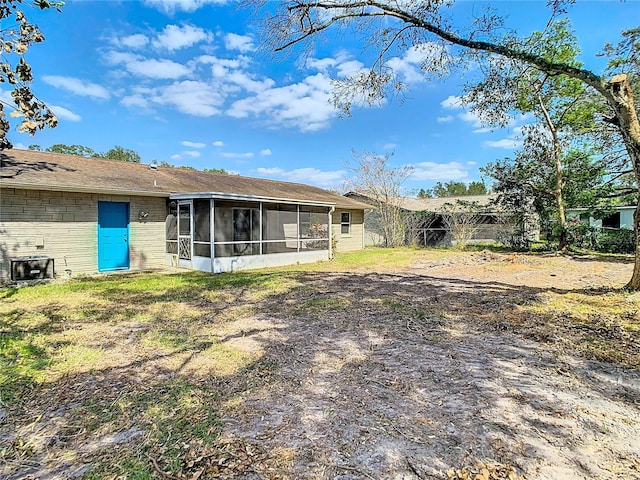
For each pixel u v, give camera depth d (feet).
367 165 73.67
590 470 7.04
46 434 8.43
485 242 75.92
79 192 32.89
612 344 14.55
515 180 61.16
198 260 37.35
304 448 7.84
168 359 13.17
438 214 73.20
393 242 72.64
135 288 26.96
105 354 13.64
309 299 23.49
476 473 6.98
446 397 10.21
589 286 27.96
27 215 30.17
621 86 22.40
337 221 63.77
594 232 59.82
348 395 10.36
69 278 31.19
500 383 11.10
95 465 7.30
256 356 13.46
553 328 16.79
